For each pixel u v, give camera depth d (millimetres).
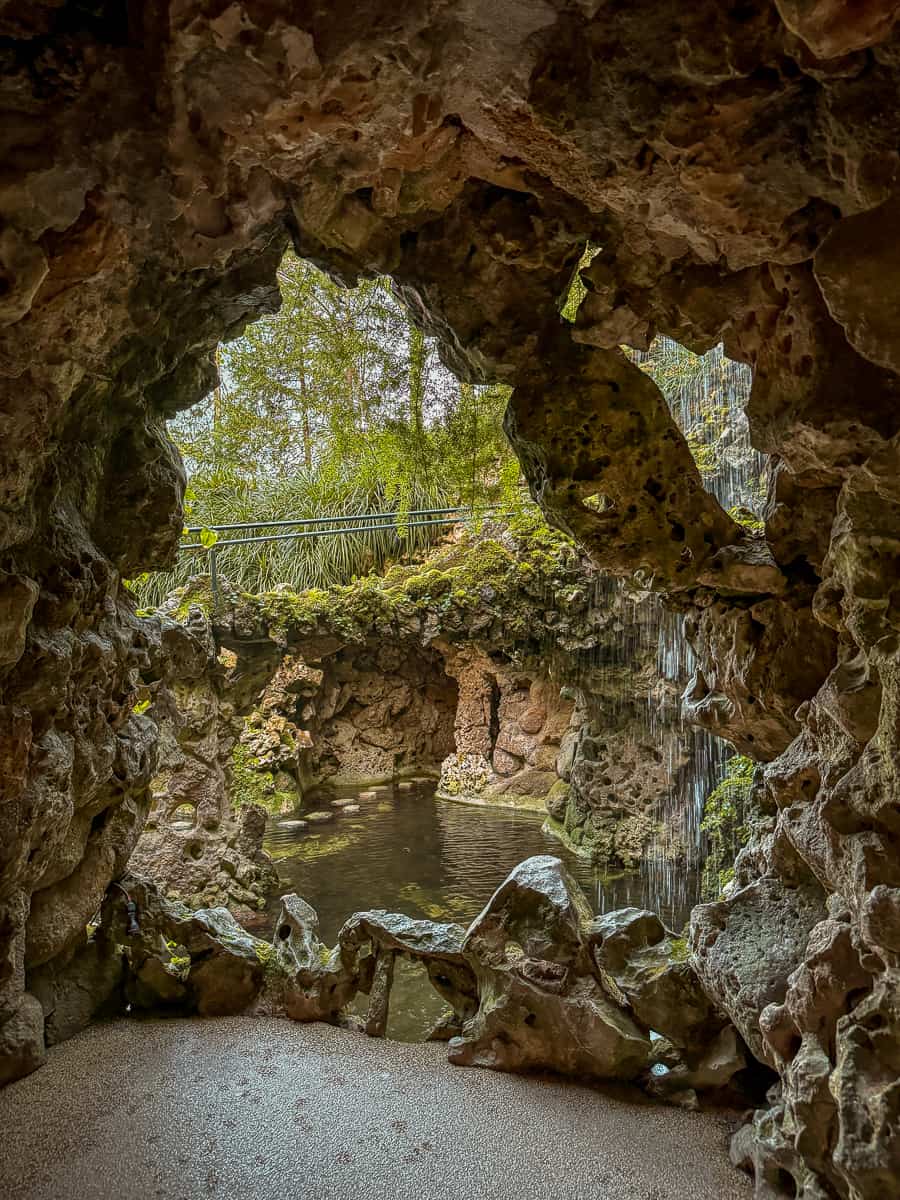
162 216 1708
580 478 2629
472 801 9617
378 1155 2490
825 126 1370
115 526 3232
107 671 3109
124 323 2221
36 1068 2920
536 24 1399
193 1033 3238
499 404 3951
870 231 1445
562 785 8680
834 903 2234
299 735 9570
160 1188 2336
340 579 9016
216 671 6777
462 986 3248
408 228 2320
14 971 2834
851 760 2150
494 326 2486
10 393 1978
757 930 2516
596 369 2551
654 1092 2826
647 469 2639
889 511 1900
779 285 1830
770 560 2604
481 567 8258
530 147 1746
